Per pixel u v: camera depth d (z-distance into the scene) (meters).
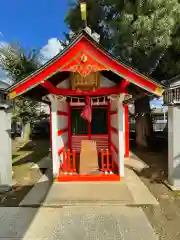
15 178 7.11
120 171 6.38
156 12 8.41
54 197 5.23
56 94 6.37
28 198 5.28
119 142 6.45
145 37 8.77
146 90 5.38
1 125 5.95
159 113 24.56
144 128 13.52
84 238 3.59
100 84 6.42
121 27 9.39
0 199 5.34
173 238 3.60
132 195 5.38
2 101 5.84
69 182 6.26
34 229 3.89
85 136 9.20
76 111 9.22
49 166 8.58
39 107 18.31
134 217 4.29
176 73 10.16
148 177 7.05
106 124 9.11
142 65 10.58
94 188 5.78
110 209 4.65
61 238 3.60
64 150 7.63
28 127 18.08
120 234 3.70
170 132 6.06
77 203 4.92
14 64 13.89
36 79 5.32
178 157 5.91
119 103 6.43
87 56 5.11
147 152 11.70
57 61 5.18
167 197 5.34
